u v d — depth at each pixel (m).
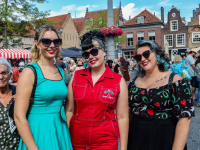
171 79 1.80
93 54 1.86
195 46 29.45
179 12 29.94
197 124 4.82
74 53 16.11
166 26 30.78
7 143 1.97
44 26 1.86
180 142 1.71
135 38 32.44
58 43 1.89
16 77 6.23
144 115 1.89
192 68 6.91
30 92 1.70
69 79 2.02
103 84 1.89
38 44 1.85
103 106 1.86
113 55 8.98
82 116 1.90
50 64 1.90
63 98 1.89
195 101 7.48
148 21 31.58
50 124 1.78
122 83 1.93
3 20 14.60
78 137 1.92
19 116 1.63
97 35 1.92
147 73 1.96
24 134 1.62
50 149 1.74
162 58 1.90
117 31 8.20
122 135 1.95
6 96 2.06
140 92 1.92
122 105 1.94
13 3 14.33
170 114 1.81
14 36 15.84
